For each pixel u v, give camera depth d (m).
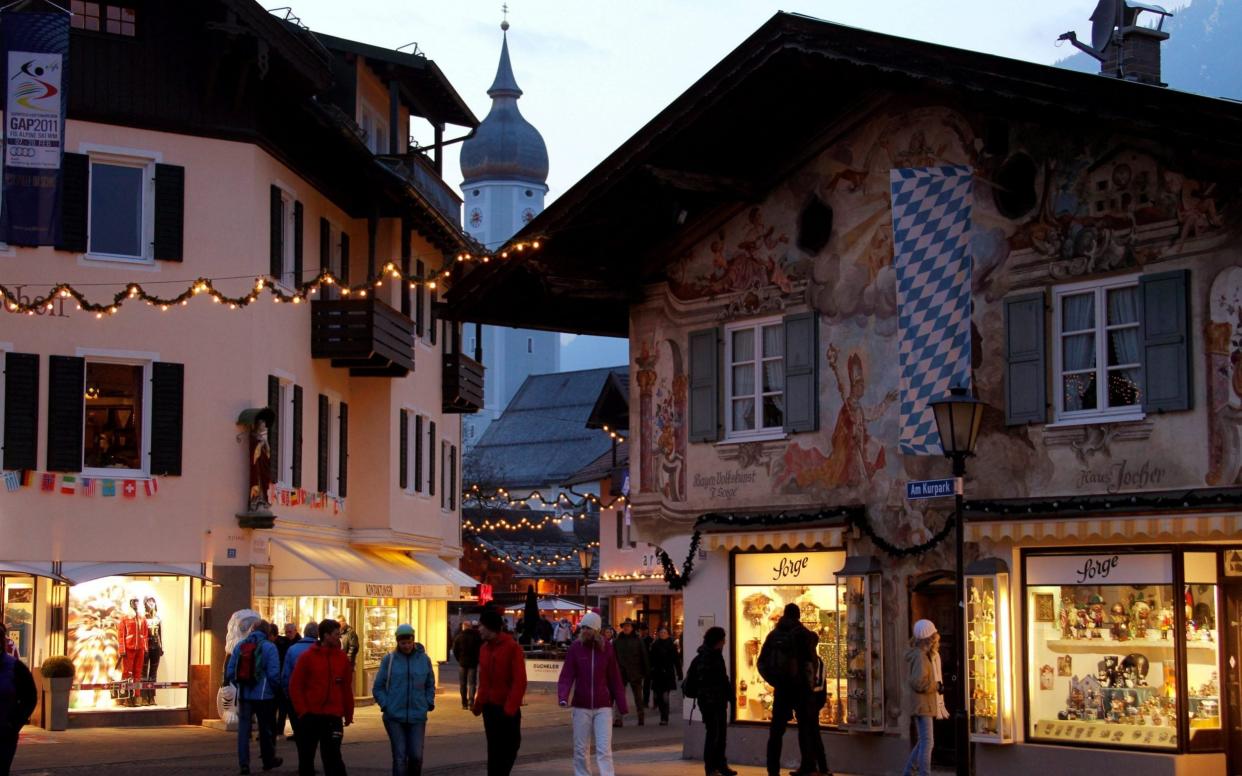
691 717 26.33
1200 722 20.69
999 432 22.28
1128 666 21.12
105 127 33.56
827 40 22.89
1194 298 20.41
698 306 26.62
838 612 24.06
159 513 33.50
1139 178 21.02
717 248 26.41
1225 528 19.62
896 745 23.44
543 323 29.00
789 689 21.81
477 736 31.77
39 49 27.92
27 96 27.91
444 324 49.69
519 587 86.06
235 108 34.62
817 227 25.08
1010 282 22.28
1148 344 20.73
